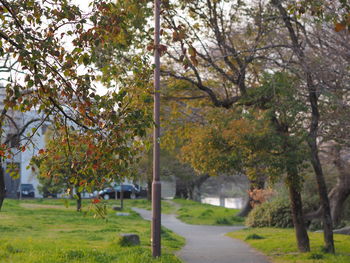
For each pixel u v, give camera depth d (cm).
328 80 1617
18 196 6600
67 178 970
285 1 1720
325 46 1678
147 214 4700
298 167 1894
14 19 986
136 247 1827
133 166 1003
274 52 1892
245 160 1850
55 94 948
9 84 916
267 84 1783
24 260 1441
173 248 2166
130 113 936
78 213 3984
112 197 6856
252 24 1922
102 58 1047
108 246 1970
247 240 2697
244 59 1909
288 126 1934
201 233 3319
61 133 991
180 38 1027
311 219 3291
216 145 1862
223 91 2233
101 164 957
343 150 2291
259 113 1975
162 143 2309
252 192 4075
